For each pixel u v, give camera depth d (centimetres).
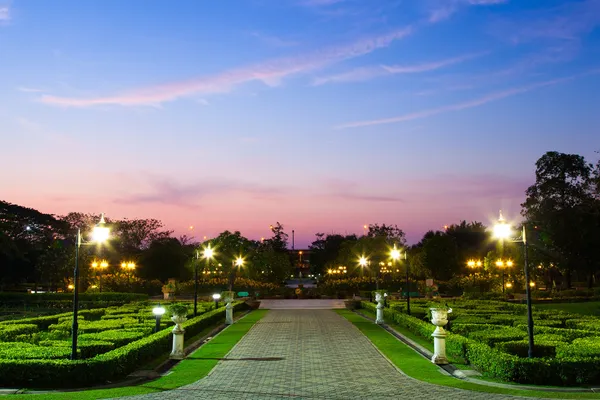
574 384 1328
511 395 1223
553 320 2434
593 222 5334
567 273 5947
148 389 1327
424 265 6781
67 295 4800
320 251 11681
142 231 8775
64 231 8350
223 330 2688
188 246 7681
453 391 1279
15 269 7188
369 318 3331
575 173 6012
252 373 1543
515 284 5306
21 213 7788
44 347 1594
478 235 9231
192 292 5438
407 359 1759
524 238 1531
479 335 1819
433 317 1702
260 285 5591
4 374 1338
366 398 1227
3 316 3694
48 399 1180
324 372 1552
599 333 1855
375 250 6397
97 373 1374
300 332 2555
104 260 5803
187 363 1723
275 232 8644
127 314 2780
